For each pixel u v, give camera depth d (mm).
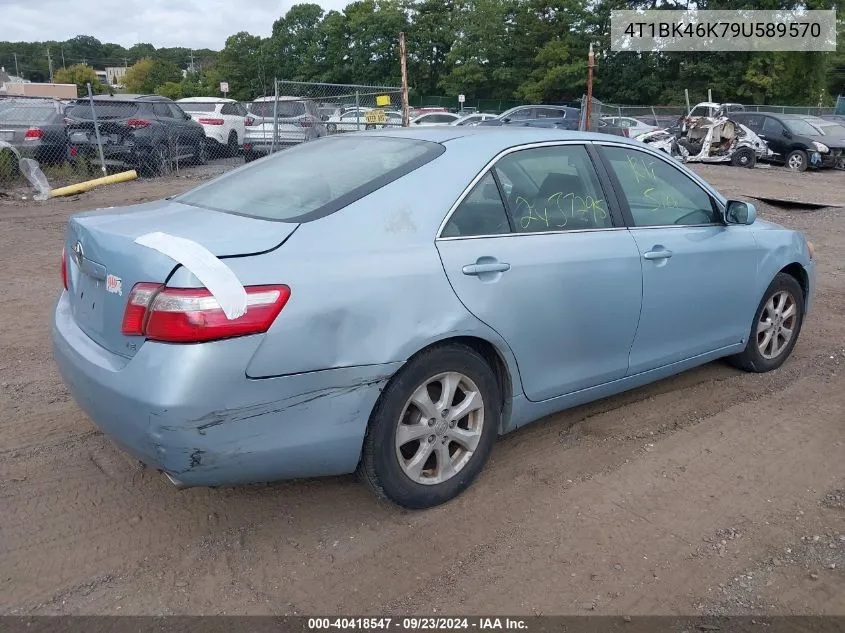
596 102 22188
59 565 2979
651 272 4008
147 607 2754
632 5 46906
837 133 22562
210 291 2619
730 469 3768
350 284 2898
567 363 3734
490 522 3295
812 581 2902
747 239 4656
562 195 3779
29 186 13586
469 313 3221
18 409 4367
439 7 57156
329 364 2852
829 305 6922
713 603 2781
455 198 3336
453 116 25125
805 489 3582
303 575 2939
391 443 3109
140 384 2650
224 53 65875
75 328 3244
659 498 3492
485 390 3398
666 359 4270
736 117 23812
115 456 3830
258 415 2742
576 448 3975
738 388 4809
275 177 3615
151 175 15328
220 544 3133
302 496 3492
